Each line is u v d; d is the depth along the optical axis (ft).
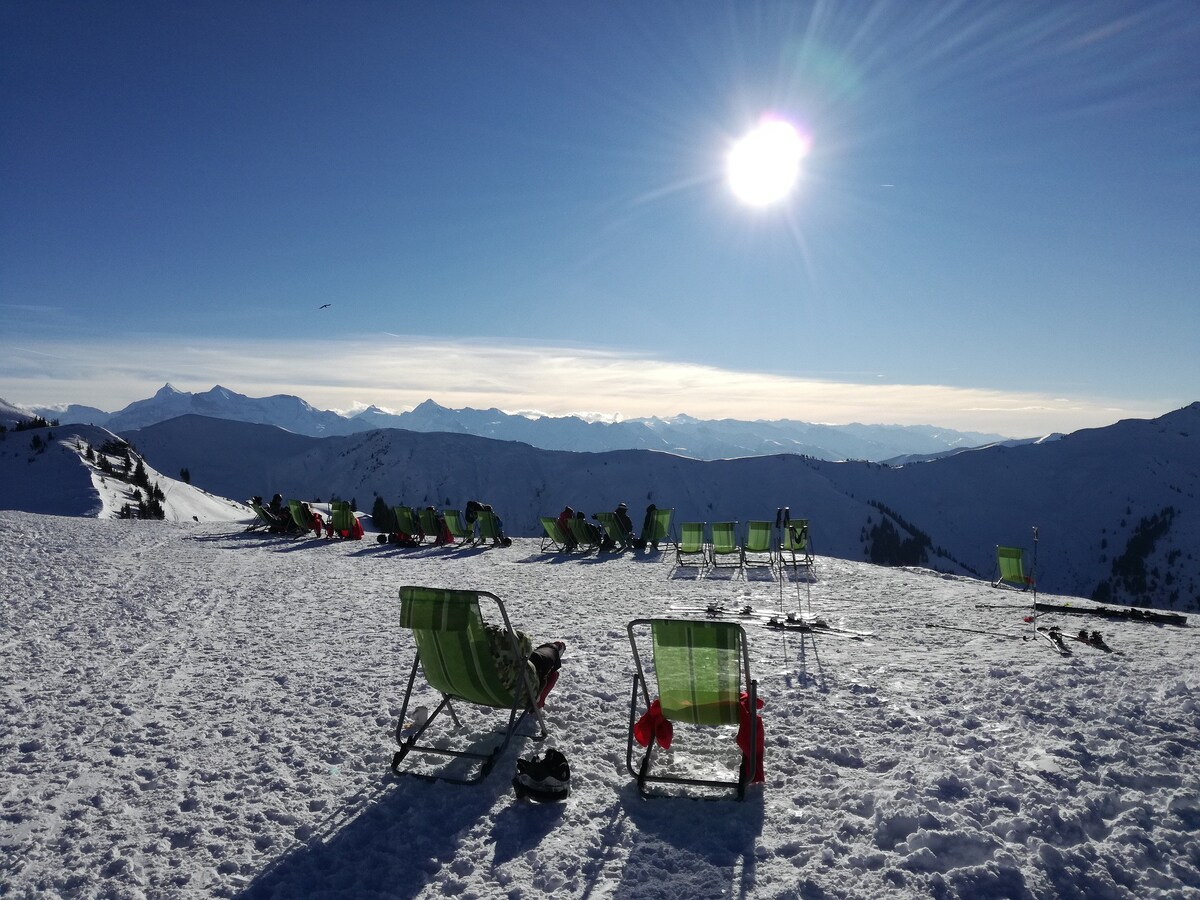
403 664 21.90
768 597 36.58
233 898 10.30
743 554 50.06
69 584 34.78
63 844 11.68
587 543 59.93
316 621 28.14
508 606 33.14
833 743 15.58
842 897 10.14
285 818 12.55
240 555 50.31
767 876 10.71
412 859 11.30
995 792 12.78
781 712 17.60
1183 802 12.19
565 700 18.66
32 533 52.65
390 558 52.85
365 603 32.19
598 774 14.28
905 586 40.91
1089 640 24.79
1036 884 10.21
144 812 12.75
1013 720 16.43
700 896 10.19
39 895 10.36
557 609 32.45
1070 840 11.38
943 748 14.93
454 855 11.37
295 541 63.16
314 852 11.50
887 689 19.29
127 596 32.53
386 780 14.05
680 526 51.60
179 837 11.95
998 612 32.19
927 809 12.16
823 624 28.22
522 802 13.07
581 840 11.74
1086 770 13.60
